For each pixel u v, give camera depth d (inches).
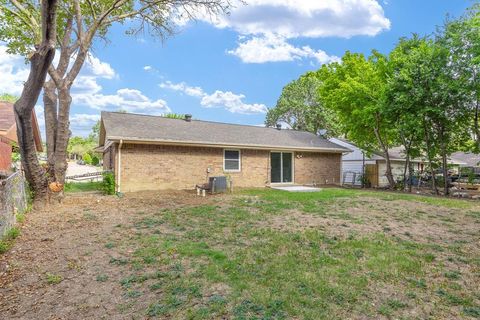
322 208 362.9
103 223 273.6
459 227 279.4
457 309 132.6
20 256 190.9
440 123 587.5
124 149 492.1
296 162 703.7
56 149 363.3
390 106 594.9
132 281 156.6
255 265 176.2
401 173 901.2
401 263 182.5
